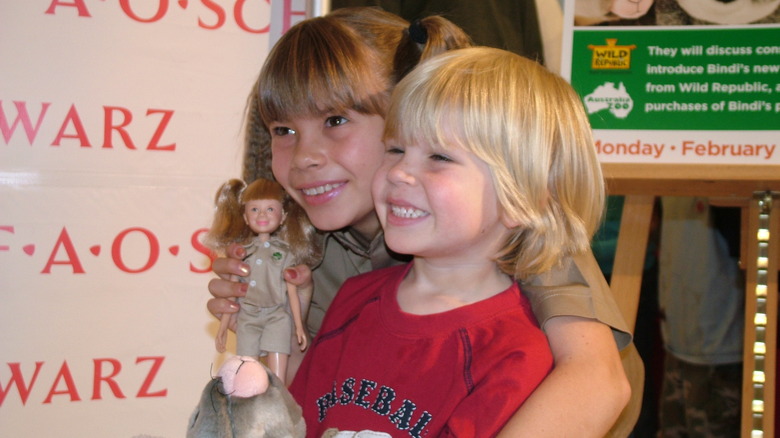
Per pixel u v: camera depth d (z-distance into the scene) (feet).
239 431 2.68
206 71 5.66
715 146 5.03
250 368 2.80
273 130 3.95
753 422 5.58
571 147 3.37
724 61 5.04
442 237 3.10
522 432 2.86
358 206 3.81
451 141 3.07
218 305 3.90
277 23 5.71
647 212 5.73
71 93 5.50
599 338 3.43
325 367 3.50
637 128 5.11
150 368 5.77
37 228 5.52
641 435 7.13
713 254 6.84
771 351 5.55
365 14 4.10
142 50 5.56
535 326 3.29
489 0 5.47
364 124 3.75
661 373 7.14
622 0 5.16
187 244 5.76
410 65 3.83
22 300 5.53
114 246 5.65
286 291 3.84
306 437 3.32
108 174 5.60
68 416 5.65
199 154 5.71
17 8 5.38
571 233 3.43
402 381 3.13
